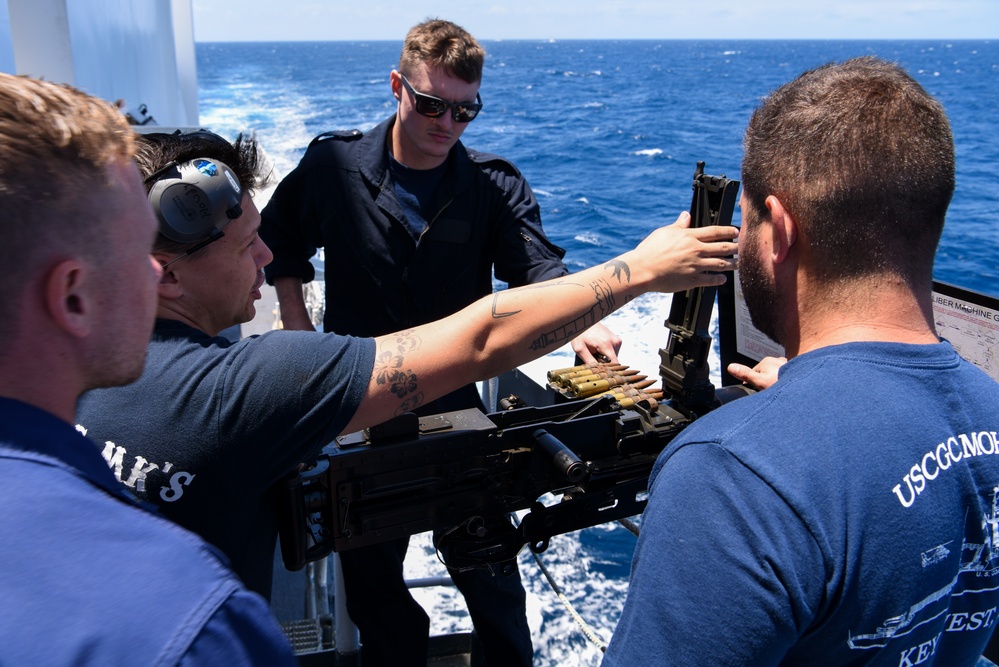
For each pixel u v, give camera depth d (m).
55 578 0.69
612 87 56.06
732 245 1.59
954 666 1.19
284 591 3.26
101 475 0.84
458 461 1.64
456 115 2.51
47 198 0.77
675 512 1.06
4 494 0.71
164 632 0.70
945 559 1.05
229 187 1.42
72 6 3.28
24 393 0.80
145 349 0.93
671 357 1.79
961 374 1.12
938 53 130.50
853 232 1.08
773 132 1.14
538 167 25.38
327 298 2.88
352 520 1.60
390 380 1.43
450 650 2.88
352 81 69.25
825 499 0.99
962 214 16.39
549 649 4.30
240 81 69.44
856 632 1.03
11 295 0.77
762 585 0.98
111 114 0.88
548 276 2.64
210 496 1.33
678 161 26.19
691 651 1.01
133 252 0.89
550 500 4.49
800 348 1.19
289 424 1.34
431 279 2.72
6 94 0.77
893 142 1.04
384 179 2.65
